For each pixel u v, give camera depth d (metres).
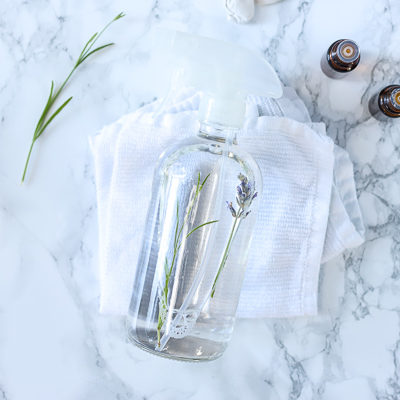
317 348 0.56
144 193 0.52
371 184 0.56
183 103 0.53
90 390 0.55
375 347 0.56
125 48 0.55
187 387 0.55
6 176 0.54
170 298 0.49
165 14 0.55
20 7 0.54
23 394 0.54
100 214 0.53
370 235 0.56
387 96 0.54
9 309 0.54
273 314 0.54
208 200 0.49
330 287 0.56
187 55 0.46
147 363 0.55
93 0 0.54
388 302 0.56
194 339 0.50
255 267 0.53
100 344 0.55
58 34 0.54
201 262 0.49
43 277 0.55
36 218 0.54
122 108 0.55
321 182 0.53
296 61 0.55
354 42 0.53
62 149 0.54
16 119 0.54
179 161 0.49
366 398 0.56
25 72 0.54
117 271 0.53
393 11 0.56
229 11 0.54
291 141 0.52
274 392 0.56
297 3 0.55
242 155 0.49
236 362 0.56
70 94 0.54
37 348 0.55
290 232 0.53
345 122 0.56
